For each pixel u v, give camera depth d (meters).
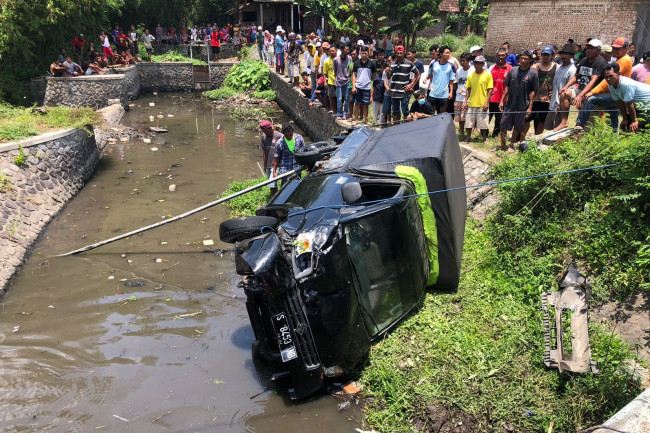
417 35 30.80
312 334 4.84
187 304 7.15
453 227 6.15
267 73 27.11
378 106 12.58
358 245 5.24
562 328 5.05
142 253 8.76
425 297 6.17
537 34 17.81
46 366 5.84
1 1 20.12
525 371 4.80
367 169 6.18
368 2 25.25
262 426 4.76
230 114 22.72
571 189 6.55
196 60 31.52
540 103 9.51
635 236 5.52
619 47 7.87
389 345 5.34
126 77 24.69
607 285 5.42
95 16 26.08
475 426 4.39
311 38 20.97
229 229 5.48
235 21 40.03
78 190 11.98
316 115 16.48
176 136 18.08
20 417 5.03
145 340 6.31
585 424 4.19
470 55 10.49
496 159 8.89
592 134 7.11
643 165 5.79
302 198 5.93
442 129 6.99
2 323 6.78
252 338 6.29
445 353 5.12
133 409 5.10
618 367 4.41
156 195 11.62
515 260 6.46
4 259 8.12
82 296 7.43
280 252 4.78
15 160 10.17
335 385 5.17
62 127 12.59
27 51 21.17
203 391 5.33
